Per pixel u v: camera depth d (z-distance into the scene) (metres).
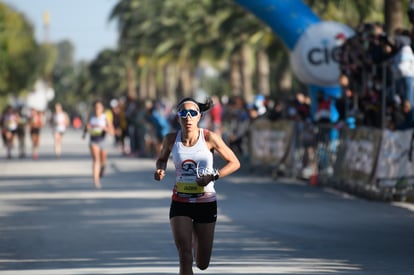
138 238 23.20
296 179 42.09
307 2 57.66
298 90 86.88
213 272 18.06
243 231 24.47
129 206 30.88
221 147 15.60
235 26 77.25
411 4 31.33
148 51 136.50
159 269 18.59
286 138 43.00
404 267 18.75
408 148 31.58
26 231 24.75
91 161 59.38
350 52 35.69
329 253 20.69
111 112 73.06
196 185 15.47
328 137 37.69
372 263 19.25
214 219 15.63
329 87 44.28
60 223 26.44
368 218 27.33
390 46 33.34
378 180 32.19
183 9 102.38
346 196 34.28
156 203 31.81
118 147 85.38
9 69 170.12
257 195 34.69
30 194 35.81
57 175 46.34
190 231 15.35
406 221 26.62
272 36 72.62
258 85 85.69
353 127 35.00
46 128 182.50
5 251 21.28
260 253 20.69
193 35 96.44
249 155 46.53
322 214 28.38
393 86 32.44
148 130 64.88
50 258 20.16
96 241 22.75
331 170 37.44
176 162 15.59
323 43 43.88
